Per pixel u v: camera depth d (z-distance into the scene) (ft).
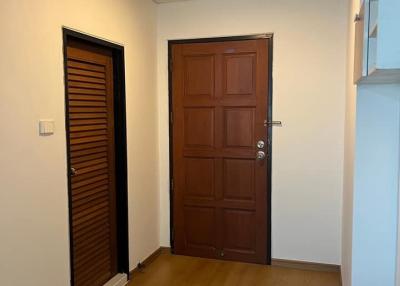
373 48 5.15
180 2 11.55
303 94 10.77
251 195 11.43
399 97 6.35
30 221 6.90
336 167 10.67
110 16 9.30
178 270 11.09
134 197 10.67
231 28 11.19
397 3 4.34
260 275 10.72
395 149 6.41
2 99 6.23
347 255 7.96
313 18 10.53
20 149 6.63
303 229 11.07
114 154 10.07
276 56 10.88
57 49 7.48
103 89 9.51
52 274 7.50
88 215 9.04
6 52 6.29
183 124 11.87
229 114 11.42
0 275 6.30
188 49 11.62
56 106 7.47
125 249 10.34
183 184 12.03
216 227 11.83
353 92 7.29
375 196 6.54
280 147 11.07
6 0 6.27
